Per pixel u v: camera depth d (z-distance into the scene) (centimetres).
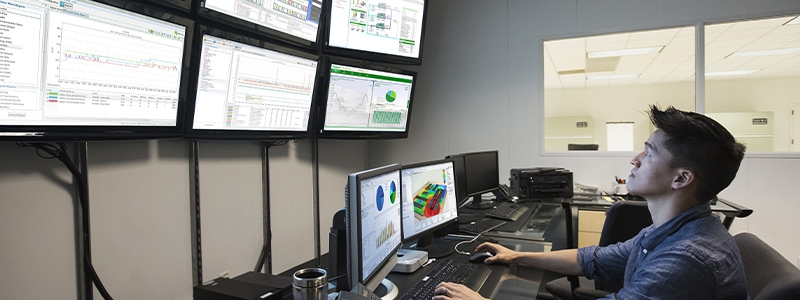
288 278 166
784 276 96
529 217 263
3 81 136
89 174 177
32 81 143
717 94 982
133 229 195
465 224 235
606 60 688
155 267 205
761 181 316
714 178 103
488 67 379
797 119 924
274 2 223
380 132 320
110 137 168
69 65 151
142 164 199
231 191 245
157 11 172
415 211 174
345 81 281
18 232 157
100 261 182
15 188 157
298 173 300
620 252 147
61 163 171
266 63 226
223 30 200
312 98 261
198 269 223
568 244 306
